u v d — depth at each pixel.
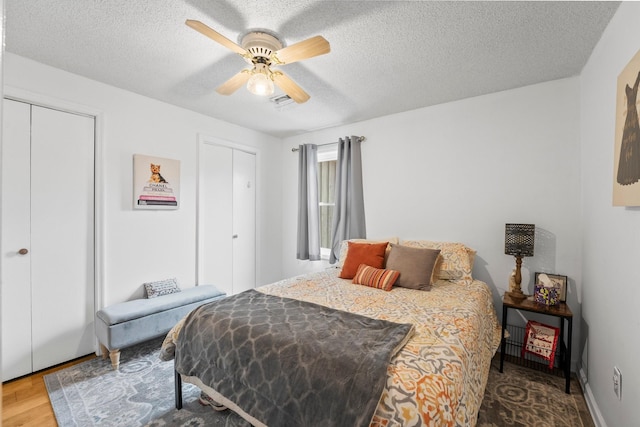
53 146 2.39
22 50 2.13
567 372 2.11
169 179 3.07
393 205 3.32
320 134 3.97
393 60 2.21
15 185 2.23
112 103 2.67
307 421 1.26
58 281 2.43
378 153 3.43
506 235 2.50
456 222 2.93
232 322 1.70
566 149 2.44
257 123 3.69
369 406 1.14
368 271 2.54
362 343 1.42
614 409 1.63
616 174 1.59
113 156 2.69
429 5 1.66
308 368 1.34
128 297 2.79
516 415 1.89
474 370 1.55
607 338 1.76
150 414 1.89
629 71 1.45
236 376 1.53
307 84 2.59
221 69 2.38
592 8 1.66
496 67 2.29
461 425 1.21
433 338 1.51
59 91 2.38
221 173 3.62
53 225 2.40
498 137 2.72
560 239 2.46
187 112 3.23
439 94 2.79
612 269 1.70
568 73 2.37
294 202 4.30
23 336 2.27
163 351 1.93
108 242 2.67
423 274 2.41
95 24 1.85
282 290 2.35
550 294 2.24
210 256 3.50
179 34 1.94
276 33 1.89
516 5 1.65
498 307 2.72
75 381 2.23
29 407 1.96
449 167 2.97
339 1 1.63
